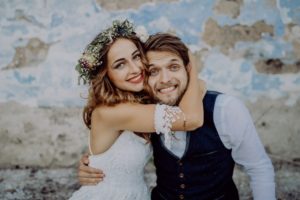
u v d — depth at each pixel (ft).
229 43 11.08
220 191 6.79
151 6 11.00
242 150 6.47
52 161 11.40
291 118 11.20
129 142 7.23
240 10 11.00
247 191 11.09
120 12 10.99
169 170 6.88
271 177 6.43
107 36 6.81
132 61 6.77
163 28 11.07
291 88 11.14
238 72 11.15
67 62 11.12
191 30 11.07
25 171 11.37
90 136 7.52
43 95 11.20
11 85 11.16
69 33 11.02
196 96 6.52
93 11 10.96
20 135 11.30
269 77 11.13
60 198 11.36
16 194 11.37
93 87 7.10
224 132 6.43
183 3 10.99
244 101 11.21
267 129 11.27
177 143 6.66
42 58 11.10
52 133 11.32
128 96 6.94
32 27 11.02
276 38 11.03
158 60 6.49
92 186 7.43
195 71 6.82
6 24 11.00
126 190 7.32
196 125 6.37
